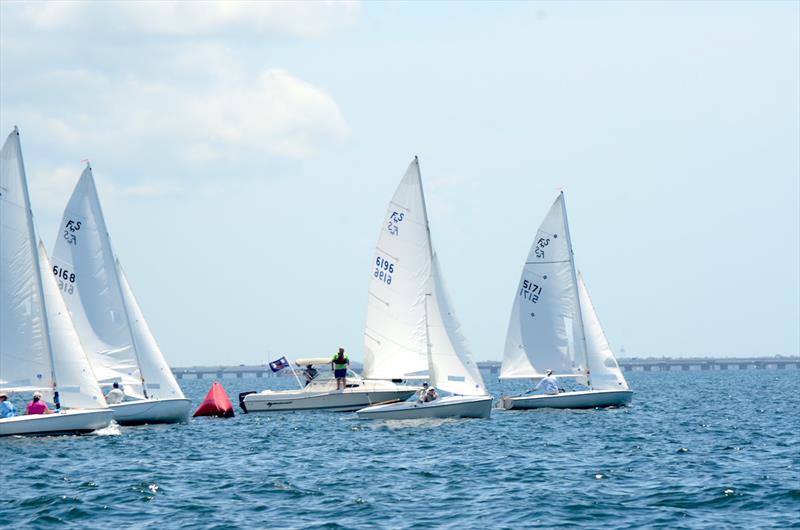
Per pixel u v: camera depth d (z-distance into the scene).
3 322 185.25
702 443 187.50
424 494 131.00
